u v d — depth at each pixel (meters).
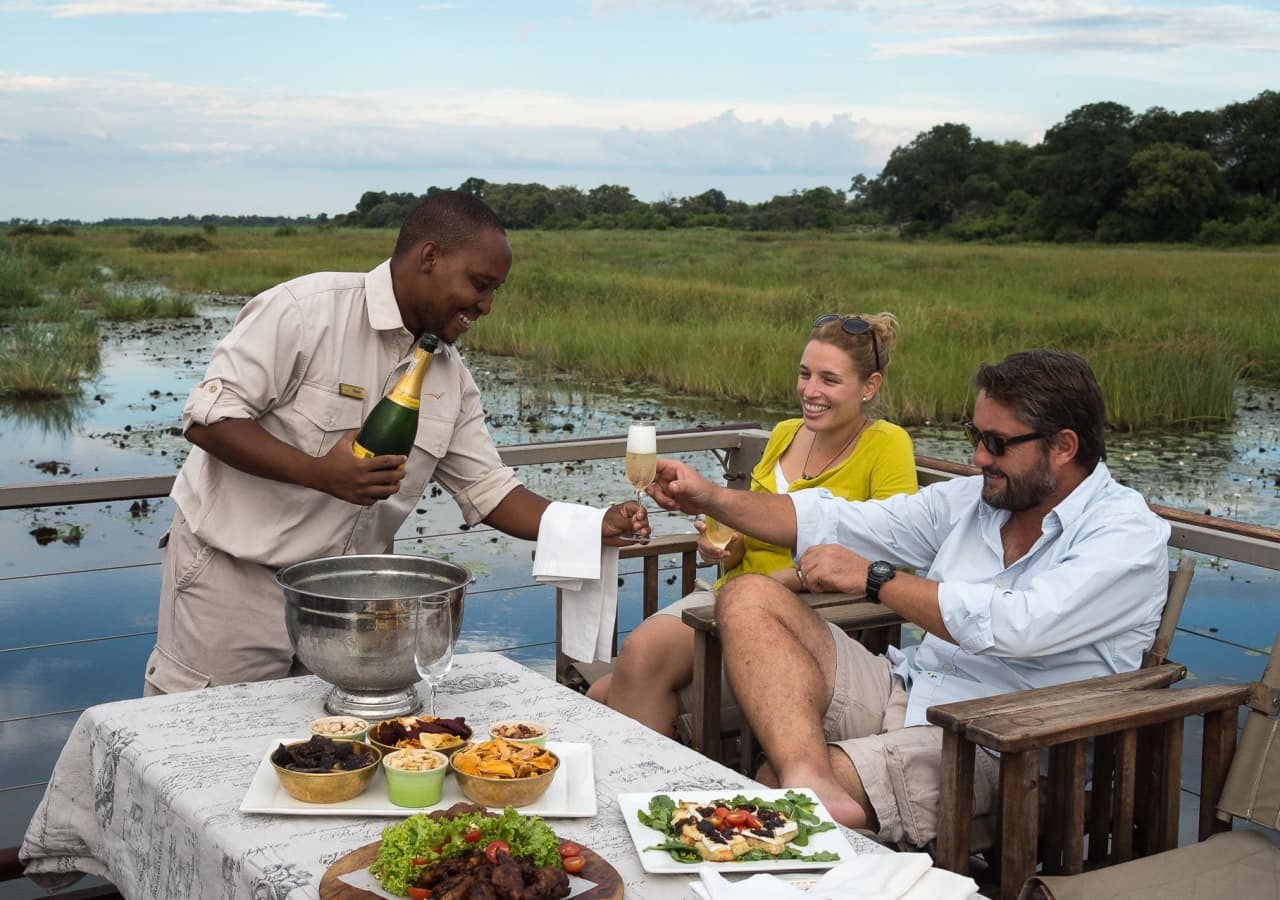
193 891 1.78
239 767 1.92
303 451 2.67
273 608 2.72
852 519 2.99
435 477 2.91
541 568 2.61
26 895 3.00
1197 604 5.52
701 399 13.27
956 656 2.74
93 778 2.14
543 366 15.93
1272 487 8.85
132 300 25.12
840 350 3.35
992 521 2.77
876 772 2.45
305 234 94.75
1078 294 27.72
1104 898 2.04
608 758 2.01
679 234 89.00
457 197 2.63
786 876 1.62
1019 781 2.12
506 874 1.42
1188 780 3.56
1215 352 13.97
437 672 2.04
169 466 9.30
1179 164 83.38
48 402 12.90
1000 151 108.50
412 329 2.69
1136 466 9.67
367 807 1.77
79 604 5.50
